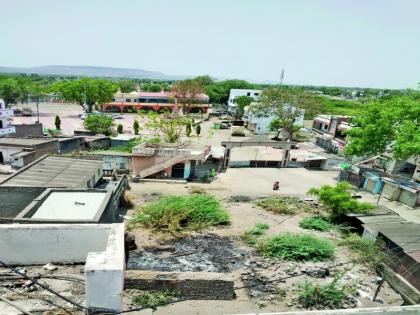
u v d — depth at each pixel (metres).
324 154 43.94
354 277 14.51
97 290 5.68
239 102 75.06
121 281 5.70
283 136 56.84
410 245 15.72
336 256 16.61
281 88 56.59
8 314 5.77
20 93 81.44
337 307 11.98
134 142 44.16
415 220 24.66
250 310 11.11
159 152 32.19
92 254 6.02
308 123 64.75
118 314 5.88
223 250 16.89
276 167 40.47
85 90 72.94
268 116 56.62
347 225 21.52
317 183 34.75
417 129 26.39
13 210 13.82
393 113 29.25
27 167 21.06
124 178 24.58
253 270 14.67
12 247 7.07
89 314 5.77
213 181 33.16
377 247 16.91
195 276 9.83
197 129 54.66
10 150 32.19
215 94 101.94
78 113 82.88
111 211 14.01
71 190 14.02
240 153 46.84
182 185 31.00
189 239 18.02
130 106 85.94
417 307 6.13
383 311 5.95
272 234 19.58
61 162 23.09
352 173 33.97
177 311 8.97
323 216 23.48
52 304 6.12
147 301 8.84
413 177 32.75
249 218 22.47
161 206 20.72
